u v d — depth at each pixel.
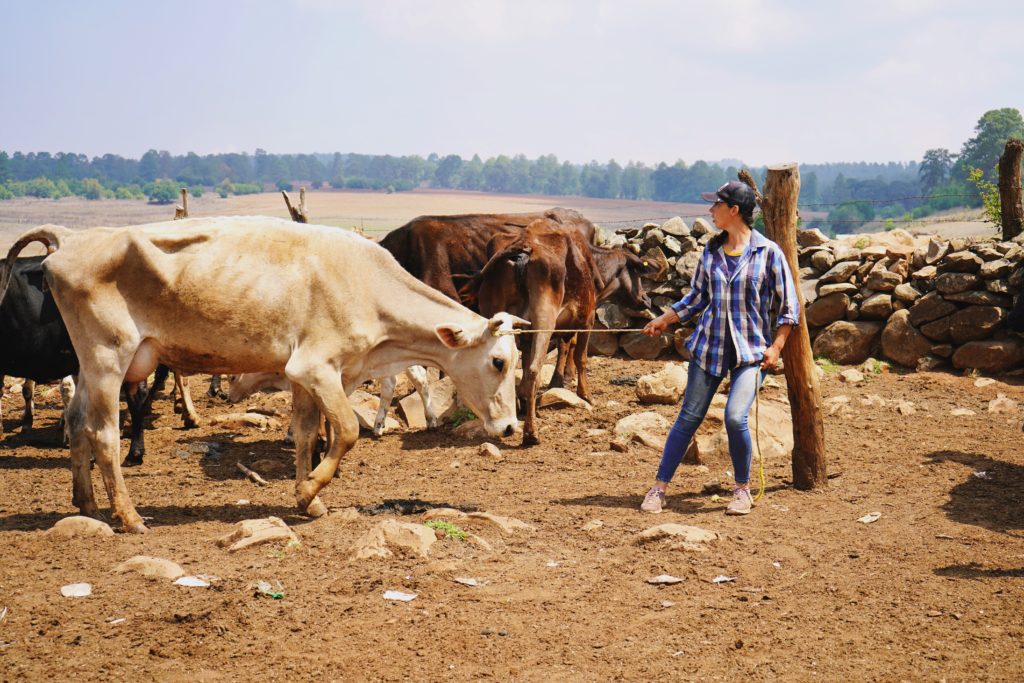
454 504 6.77
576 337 10.46
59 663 4.18
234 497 7.06
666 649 4.39
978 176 14.22
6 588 4.96
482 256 11.01
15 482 7.54
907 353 12.11
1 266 6.35
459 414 9.78
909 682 4.04
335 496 7.07
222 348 6.26
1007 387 11.01
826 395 10.77
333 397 6.37
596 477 7.56
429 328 6.82
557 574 5.33
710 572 5.34
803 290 12.85
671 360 13.61
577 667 4.23
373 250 6.71
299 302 6.30
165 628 4.52
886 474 7.41
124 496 6.09
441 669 4.21
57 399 11.89
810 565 5.46
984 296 11.48
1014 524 6.18
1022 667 4.15
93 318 5.95
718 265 6.36
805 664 4.23
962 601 4.90
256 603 4.82
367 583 5.11
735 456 6.44
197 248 6.16
